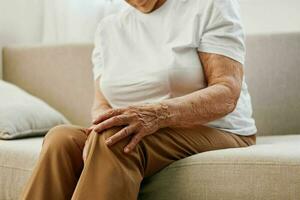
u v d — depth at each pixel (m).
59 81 2.20
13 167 1.43
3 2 2.50
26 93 2.09
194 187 1.14
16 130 1.75
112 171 1.06
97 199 1.04
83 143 1.22
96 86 1.60
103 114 1.15
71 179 1.17
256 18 2.18
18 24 2.55
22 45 2.32
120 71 1.46
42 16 2.59
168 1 1.46
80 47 2.17
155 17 1.46
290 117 1.84
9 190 1.43
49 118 1.92
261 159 1.08
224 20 1.33
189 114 1.20
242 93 1.46
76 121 2.15
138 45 1.47
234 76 1.30
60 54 2.20
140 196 1.22
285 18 2.13
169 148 1.21
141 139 1.15
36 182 1.15
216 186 1.11
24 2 2.56
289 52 1.84
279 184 1.04
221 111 1.24
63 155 1.17
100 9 2.46
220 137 1.33
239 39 1.34
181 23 1.40
